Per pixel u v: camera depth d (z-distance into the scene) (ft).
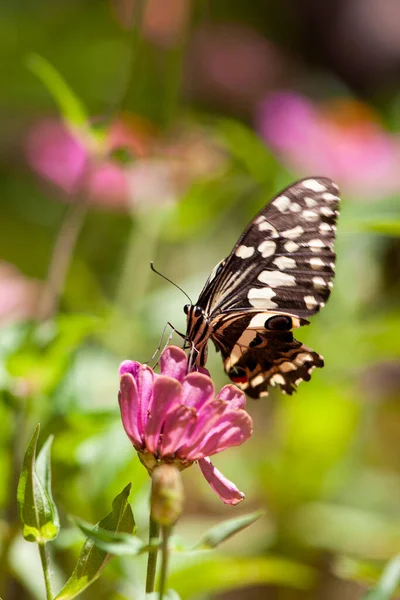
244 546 3.22
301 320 2.64
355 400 3.26
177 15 3.18
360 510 3.33
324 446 3.26
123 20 3.38
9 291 3.05
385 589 2.59
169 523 2.31
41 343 2.72
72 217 2.91
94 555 2.40
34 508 2.40
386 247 3.37
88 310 3.25
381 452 3.64
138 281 3.28
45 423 2.73
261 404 3.48
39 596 2.74
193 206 3.28
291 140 3.27
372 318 3.35
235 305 2.64
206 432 2.39
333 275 2.63
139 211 3.28
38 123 4.14
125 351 3.18
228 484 2.42
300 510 3.27
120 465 2.75
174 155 3.20
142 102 3.31
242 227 3.70
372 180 3.27
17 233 4.12
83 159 3.40
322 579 3.26
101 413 2.73
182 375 2.43
